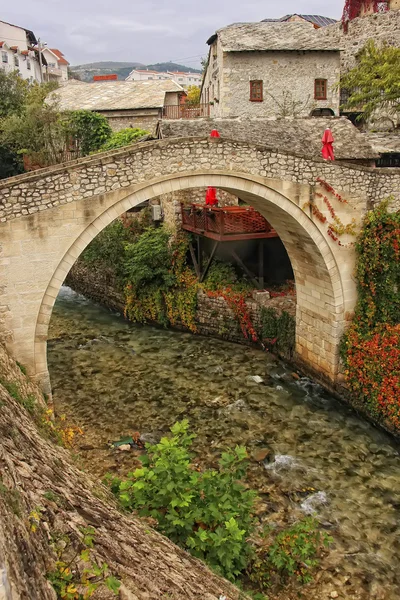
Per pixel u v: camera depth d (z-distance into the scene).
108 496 6.59
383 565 7.95
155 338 17.95
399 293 11.94
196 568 5.59
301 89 22.67
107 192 10.48
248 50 21.67
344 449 11.21
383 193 12.72
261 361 15.85
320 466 10.59
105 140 24.00
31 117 22.22
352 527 8.78
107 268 20.80
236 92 22.33
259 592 7.06
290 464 10.61
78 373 15.05
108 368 15.41
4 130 22.27
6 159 22.56
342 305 13.09
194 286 18.02
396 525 8.85
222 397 13.59
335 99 22.98
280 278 18.39
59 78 61.12
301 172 11.97
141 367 15.48
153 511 6.31
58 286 10.55
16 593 3.07
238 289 17.34
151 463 6.88
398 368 11.46
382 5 25.08
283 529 8.58
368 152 15.52
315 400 13.44
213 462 10.66
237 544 6.18
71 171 10.15
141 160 10.63
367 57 20.41
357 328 12.85
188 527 6.09
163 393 13.81
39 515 4.22
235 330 17.11
